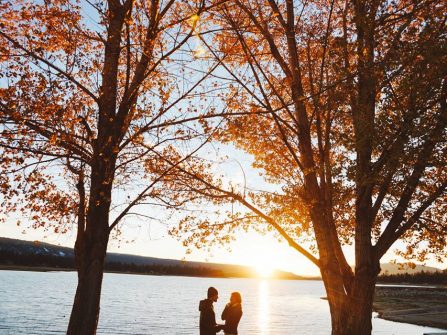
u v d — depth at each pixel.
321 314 60.53
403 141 9.98
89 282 8.67
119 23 9.39
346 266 11.89
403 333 37.47
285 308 72.25
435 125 10.15
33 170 9.44
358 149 10.48
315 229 12.24
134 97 9.27
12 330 32.41
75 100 9.83
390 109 10.46
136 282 192.38
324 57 11.89
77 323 8.48
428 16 10.20
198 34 9.03
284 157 13.91
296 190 13.50
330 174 12.09
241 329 40.25
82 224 9.27
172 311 55.47
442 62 9.71
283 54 13.84
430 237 12.63
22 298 62.94
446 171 12.03
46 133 8.84
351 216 13.95
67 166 9.57
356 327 11.26
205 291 126.69
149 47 9.30
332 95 11.22
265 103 12.43
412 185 10.84
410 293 115.12
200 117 9.30
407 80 9.84
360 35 11.91
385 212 12.09
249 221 13.19
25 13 9.20
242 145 14.07
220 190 11.13
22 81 9.11
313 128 13.66
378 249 11.55
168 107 9.26
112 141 8.96
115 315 47.69
